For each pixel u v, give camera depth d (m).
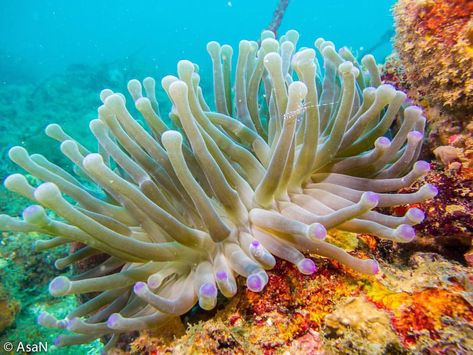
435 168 0.30
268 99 0.37
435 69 0.30
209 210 0.23
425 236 0.28
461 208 0.27
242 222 0.25
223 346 0.23
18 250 0.54
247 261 0.22
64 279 0.22
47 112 1.72
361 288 0.23
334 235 0.26
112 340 0.30
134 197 0.23
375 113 0.26
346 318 0.21
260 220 0.24
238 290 0.25
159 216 0.23
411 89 0.35
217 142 0.28
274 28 0.82
